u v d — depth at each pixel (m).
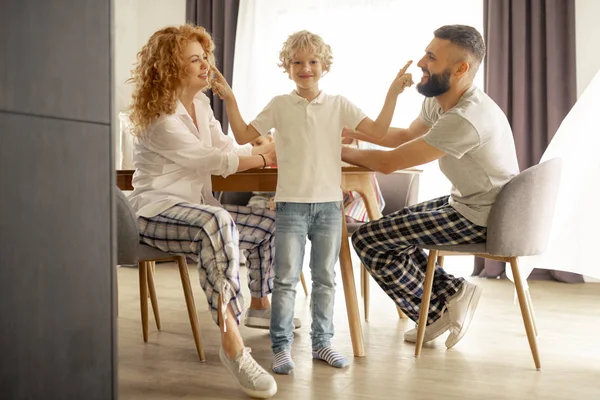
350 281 2.35
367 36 4.77
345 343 2.53
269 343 2.53
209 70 2.35
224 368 2.20
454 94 2.28
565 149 3.21
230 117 2.25
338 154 2.19
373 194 2.64
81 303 1.30
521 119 4.19
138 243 2.12
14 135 1.15
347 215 3.21
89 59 1.31
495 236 2.14
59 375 1.25
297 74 2.15
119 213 2.06
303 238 2.16
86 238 1.31
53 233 1.23
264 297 2.73
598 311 3.18
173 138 2.23
